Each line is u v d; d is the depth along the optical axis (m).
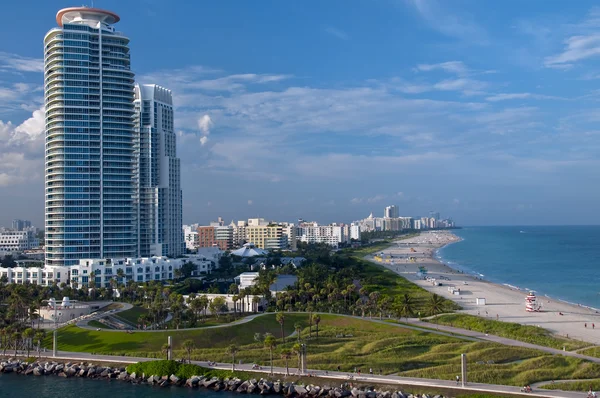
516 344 184.62
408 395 138.25
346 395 142.25
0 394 150.00
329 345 183.88
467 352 172.50
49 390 153.25
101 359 173.75
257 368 160.75
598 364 155.62
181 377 158.25
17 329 194.12
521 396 133.88
